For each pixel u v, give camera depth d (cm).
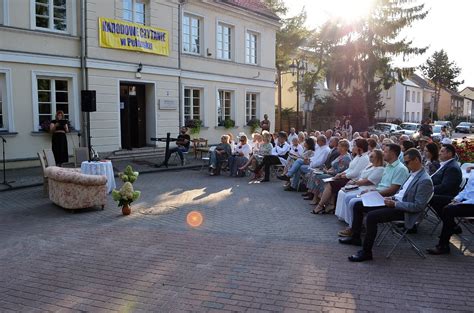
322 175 881
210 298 443
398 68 3109
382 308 419
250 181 1234
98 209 855
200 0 1864
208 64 1964
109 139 1562
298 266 532
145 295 453
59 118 1277
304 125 3281
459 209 573
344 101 3309
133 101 1711
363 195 615
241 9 2081
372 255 570
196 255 576
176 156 1708
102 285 481
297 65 2641
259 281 486
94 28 1484
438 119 6594
